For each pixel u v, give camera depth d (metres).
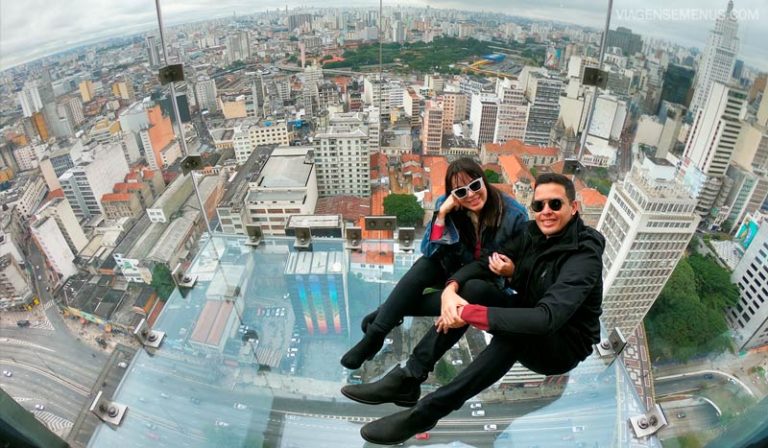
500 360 1.58
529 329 1.39
